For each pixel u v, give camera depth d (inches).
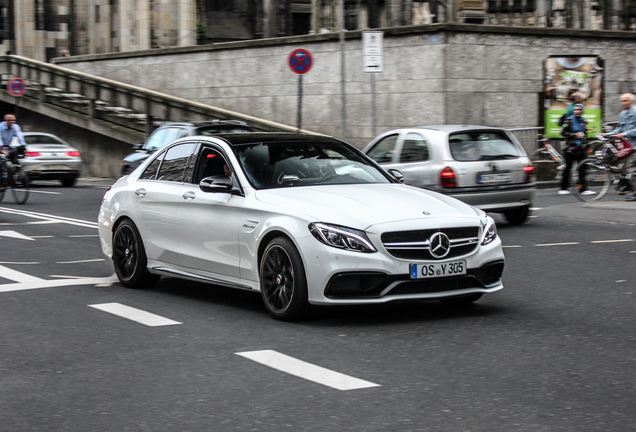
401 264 283.3
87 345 270.4
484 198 563.5
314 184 326.6
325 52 1072.2
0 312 324.5
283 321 300.7
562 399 205.0
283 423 190.4
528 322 294.7
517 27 976.3
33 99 1438.2
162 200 355.6
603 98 1010.1
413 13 1393.9
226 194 325.1
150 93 1235.9
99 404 207.8
